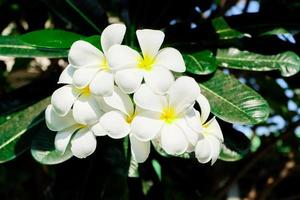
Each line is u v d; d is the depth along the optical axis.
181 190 0.97
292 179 1.18
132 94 0.60
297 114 1.19
